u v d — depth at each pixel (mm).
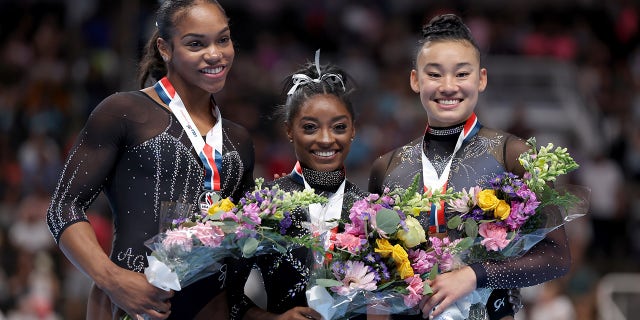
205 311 15508
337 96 16406
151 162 15234
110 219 34719
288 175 16797
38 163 41625
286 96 17484
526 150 15953
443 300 14859
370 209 14930
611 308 32375
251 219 14297
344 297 14914
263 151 43781
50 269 33906
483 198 15008
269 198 14633
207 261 14781
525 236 15219
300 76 16734
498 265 15195
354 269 14758
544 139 48500
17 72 48500
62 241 14680
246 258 15656
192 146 15477
